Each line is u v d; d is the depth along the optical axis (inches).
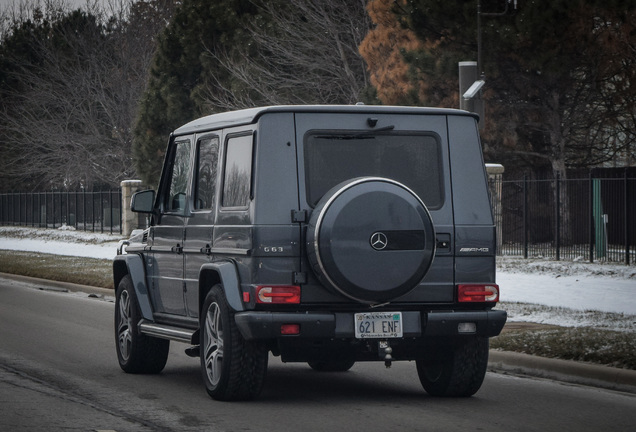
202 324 407.8
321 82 1779.0
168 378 468.8
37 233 2236.7
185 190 447.2
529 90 1338.6
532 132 1403.8
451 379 408.8
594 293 812.0
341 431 345.4
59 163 2608.3
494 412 384.5
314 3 1784.0
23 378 463.8
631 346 502.6
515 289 852.6
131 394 420.2
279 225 379.9
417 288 391.5
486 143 1371.8
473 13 1255.5
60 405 393.1
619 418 373.1
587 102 1357.0
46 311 804.6
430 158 401.7
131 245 508.7
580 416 377.1
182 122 1996.8
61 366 504.1
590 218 1092.5
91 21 2682.1
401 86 1380.4
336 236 369.1
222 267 391.2
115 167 2536.9
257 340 386.3
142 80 2517.2
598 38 1248.8
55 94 2664.9
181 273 439.8
